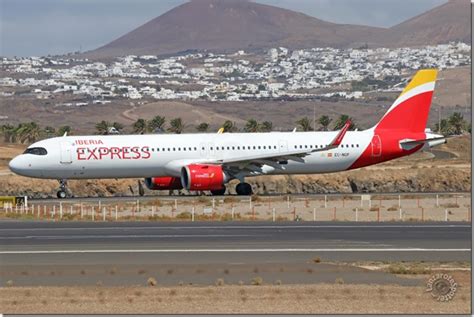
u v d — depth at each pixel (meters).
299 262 112.75
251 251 122.94
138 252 122.31
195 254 120.12
